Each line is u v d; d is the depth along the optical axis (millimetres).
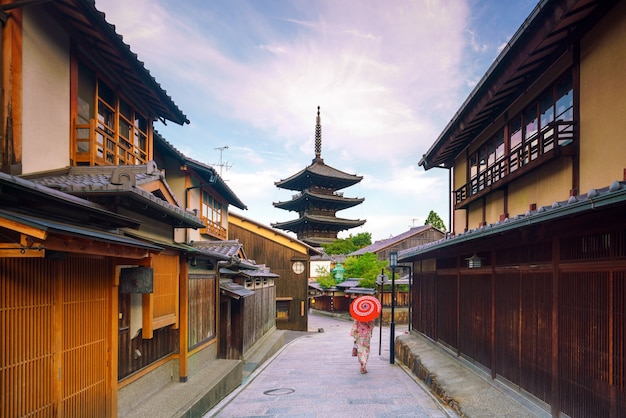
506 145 11203
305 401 8625
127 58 7160
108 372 5855
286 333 27656
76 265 5164
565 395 5680
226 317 13516
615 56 6844
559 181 8539
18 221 3479
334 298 43781
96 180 5719
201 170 14477
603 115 7141
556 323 5898
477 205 13773
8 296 4062
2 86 5164
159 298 7688
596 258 5055
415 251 13047
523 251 7156
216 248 13148
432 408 7855
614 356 4688
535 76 9289
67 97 6453
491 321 8516
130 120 8711
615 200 3857
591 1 6867
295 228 55406
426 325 14672
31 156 5574
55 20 6117
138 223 6070
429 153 15367
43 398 4520
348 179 51188
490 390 7961
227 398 9047
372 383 10359
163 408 6898
